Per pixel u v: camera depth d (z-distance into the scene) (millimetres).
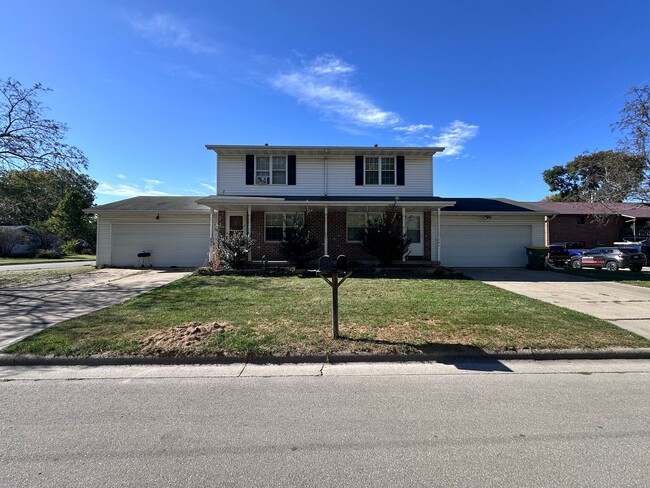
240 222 17203
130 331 5945
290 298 8898
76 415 3467
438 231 15672
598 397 3877
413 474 2555
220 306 7914
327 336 5738
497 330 6074
